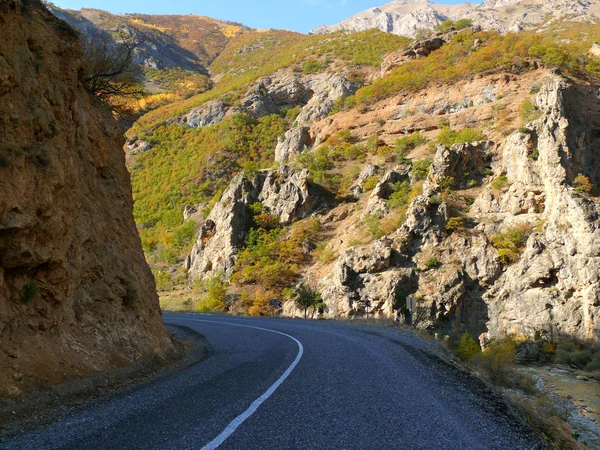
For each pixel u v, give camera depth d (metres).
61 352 7.78
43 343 7.50
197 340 16.88
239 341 16.11
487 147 69.25
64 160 8.65
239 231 81.06
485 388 8.45
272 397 6.58
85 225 10.43
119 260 11.56
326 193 84.25
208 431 4.86
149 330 11.79
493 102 92.62
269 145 151.50
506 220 57.44
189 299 69.44
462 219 58.47
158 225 126.12
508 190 60.12
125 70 14.43
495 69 100.94
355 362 10.61
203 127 172.75
